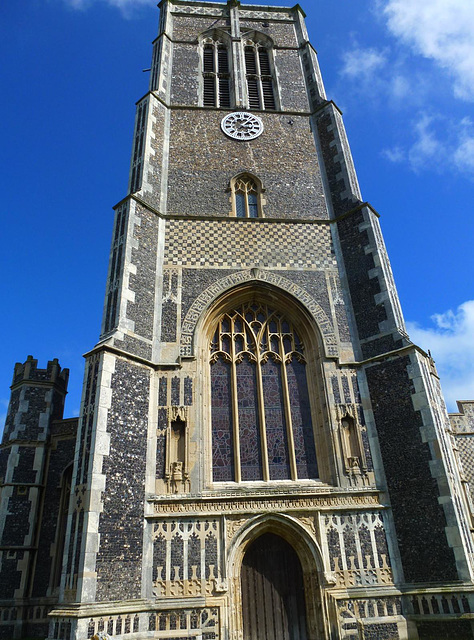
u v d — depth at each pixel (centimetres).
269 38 2878
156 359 1720
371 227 1964
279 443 1698
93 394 1526
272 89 2680
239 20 2950
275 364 1820
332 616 1394
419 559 1445
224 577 1415
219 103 2553
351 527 1509
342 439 1639
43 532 2178
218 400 1741
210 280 1892
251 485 1595
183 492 1516
